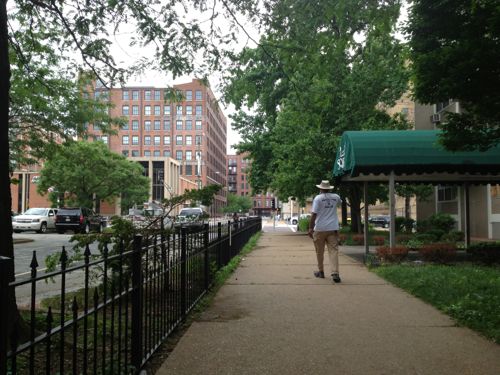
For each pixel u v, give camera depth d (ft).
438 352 16.72
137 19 27.30
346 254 52.26
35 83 38.65
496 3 26.23
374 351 16.83
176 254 20.98
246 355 16.39
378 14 24.30
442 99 30.40
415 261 40.83
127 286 13.71
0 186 16.46
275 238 86.17
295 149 79.25
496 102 27.50
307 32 26.43
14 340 8.22
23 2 27.37
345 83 73.97
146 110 378.94
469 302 22.74
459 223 93.50
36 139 59.88
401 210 148.66
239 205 513.45
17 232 116.57
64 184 156.56
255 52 29.58
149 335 15.85
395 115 80.59
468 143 30.99
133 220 28.68
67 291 28.48
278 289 29.19
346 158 44.57
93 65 29.27
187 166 377.09
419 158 40.86
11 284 7.89
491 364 15.51
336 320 21.24
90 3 26.61
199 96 381.60
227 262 40.57
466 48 27.61
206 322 20.94
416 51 31.83
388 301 25.50
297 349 17.04
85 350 10.85
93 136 66.33
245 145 116.06
